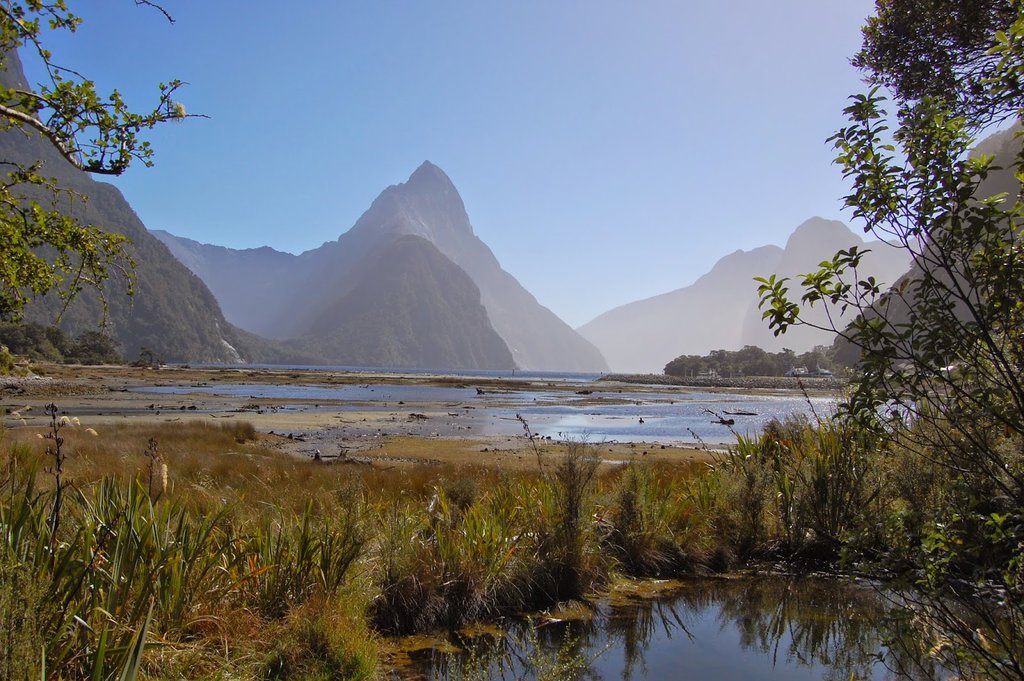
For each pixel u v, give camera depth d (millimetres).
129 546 3814
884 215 2717
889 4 7082
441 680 4141
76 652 3156
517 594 5660
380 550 5609
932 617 3271
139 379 78250
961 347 2512
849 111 2738
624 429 30203
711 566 6891
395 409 41531
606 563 6418
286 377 103625
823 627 5277
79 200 5152
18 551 3240
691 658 4637
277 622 4383
